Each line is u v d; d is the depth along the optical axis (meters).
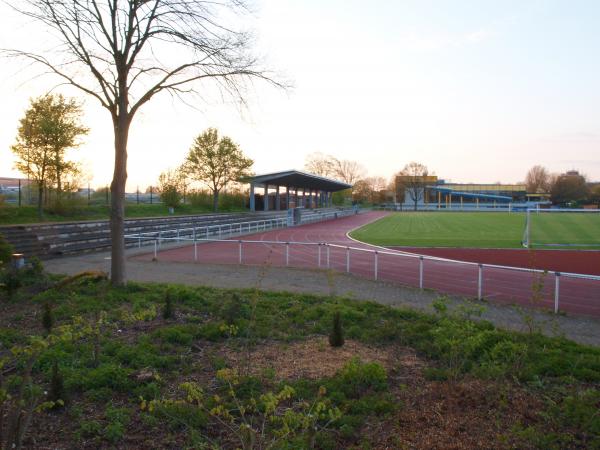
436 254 23.38
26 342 7.45
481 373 6.02
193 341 7.70
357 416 5.06
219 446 4.46
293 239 32.22
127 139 11.84
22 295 10.66
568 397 5.36
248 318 8.99
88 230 23.55
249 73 11.94
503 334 7.75
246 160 46.88
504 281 14.73
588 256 22.84
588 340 8.42
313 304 10.66
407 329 8.32
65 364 6.48
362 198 124.81
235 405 5.20
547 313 10.47
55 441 4.55
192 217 37.12
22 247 18.94
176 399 5.41
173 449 4.43
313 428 4.21
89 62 11.27
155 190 44.59
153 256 20.92
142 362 6.54
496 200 116.12
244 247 25.47
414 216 70.50
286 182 58.31
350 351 7.35
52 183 26.64
